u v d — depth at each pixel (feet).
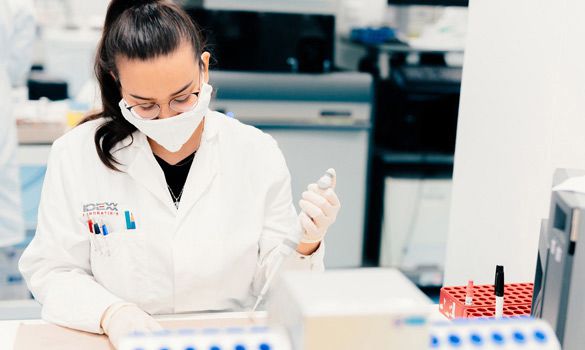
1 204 8.83
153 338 2.52
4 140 8.57
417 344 2.29
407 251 11.43
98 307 3.77
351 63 11.69
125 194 4.25
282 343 2.46
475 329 2.73
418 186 11.27
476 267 5.90
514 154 5.29
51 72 10.42
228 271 4.38
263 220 4.53
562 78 4.72
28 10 8.90
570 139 4.69
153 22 3.63
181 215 4.27
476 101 5.84
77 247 4.26
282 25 10.46
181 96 3.74
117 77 3.79
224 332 2.54
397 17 11.52
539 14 4.92
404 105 11.27
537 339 2.72
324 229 3.92
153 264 4.27
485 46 5.66
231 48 10.45
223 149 4.47
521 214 5.23
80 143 4.34
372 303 2.30
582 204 2.99
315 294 2.37
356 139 10.61
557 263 3.11
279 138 10.39
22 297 9.37
